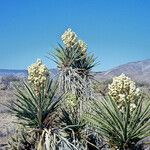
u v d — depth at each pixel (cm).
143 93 493
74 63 756
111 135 461
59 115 645
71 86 708
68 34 762
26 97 614
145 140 744
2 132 1292
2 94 2555
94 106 474
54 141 593
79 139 637
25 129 657
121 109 475
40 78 627
